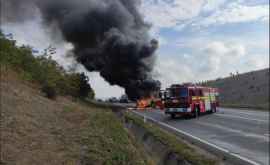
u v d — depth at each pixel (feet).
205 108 89.66
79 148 24.84
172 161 25.73
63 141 26.37
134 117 57.31
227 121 69.15
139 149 32.42
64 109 46.01
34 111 36.06
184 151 26.50
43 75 63.46
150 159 28.76
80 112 46.06
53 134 28.22
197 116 83.41
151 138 35.88
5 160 18.85
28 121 30.07
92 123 37.73
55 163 20.34
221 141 40.75
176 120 73.56
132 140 36.11
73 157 22.27
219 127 57.62
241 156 30.81
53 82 64.44
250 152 33.04
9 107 32.63
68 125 34.47
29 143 23.49
